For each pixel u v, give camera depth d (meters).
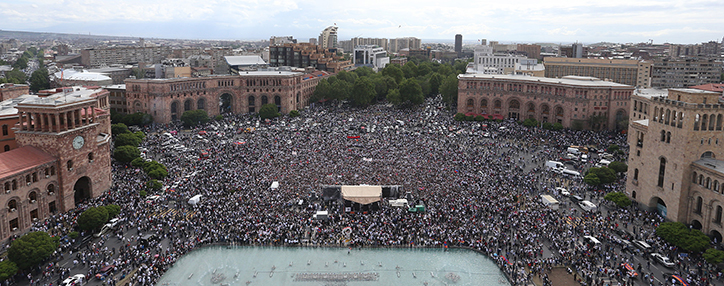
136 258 96.06
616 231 108.12
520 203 123.56
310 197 125.56
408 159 157.12
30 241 90.44
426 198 123.38
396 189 127.19
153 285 89.62
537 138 196.25
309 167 148.50
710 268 93.06
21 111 117.38
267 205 119.50
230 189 128.62
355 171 144.38
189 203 119.31
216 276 93.88
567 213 119.38
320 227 110.12
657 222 114.62
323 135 191.75
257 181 135.00
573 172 146.75
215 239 105.88
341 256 101.62
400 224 110.94
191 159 157.00
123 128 193.50
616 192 124.69
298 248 104.00
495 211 116.69
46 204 115.00
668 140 113.62
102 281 88.81
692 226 109.12
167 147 171.62
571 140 192.38
